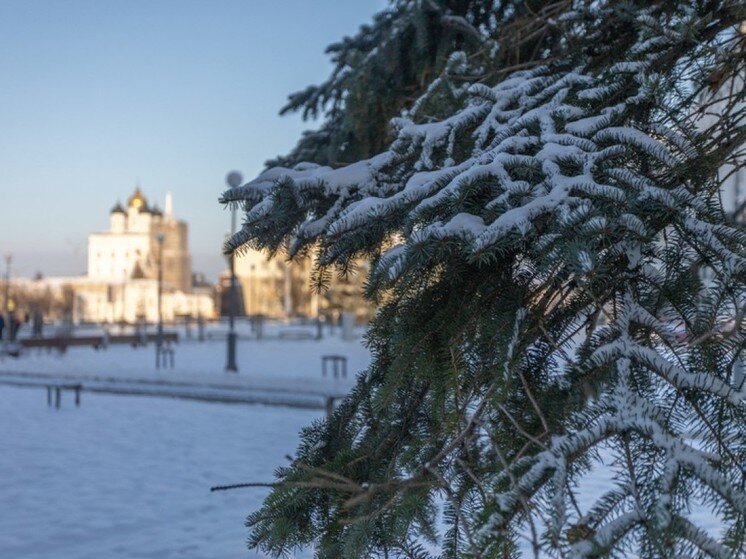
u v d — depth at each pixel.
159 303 29.34
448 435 1.88
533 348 1.85
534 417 1.70
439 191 1.86
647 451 1.56
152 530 5.78
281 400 10.59
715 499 1.51
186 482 7.34
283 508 2.04
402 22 4.04
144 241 146.38
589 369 1.66
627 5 2.17
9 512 6.32
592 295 1.62
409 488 1.83
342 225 1.87
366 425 2.17
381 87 4.07
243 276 91.94
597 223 1.58
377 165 2.20
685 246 1.77
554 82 2.12
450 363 1.90
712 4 2.24
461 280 1.97
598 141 1.80
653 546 1.36
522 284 1.91
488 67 2.75
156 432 10.34
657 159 1.75
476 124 2.13
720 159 1.94
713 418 1.65
